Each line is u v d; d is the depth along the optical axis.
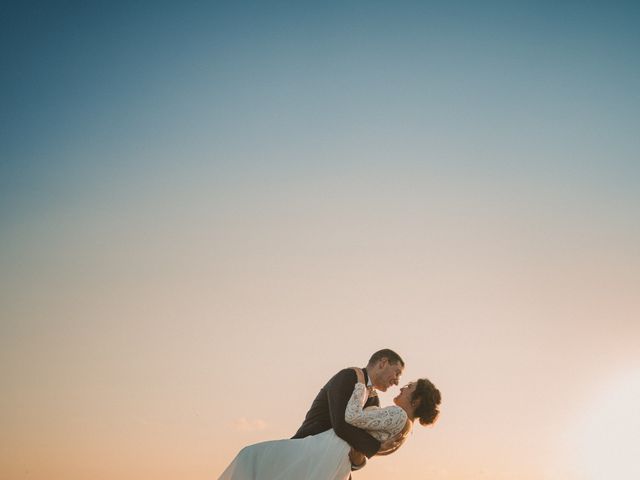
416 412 4.64
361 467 4.50
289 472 4.34
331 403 4.45
